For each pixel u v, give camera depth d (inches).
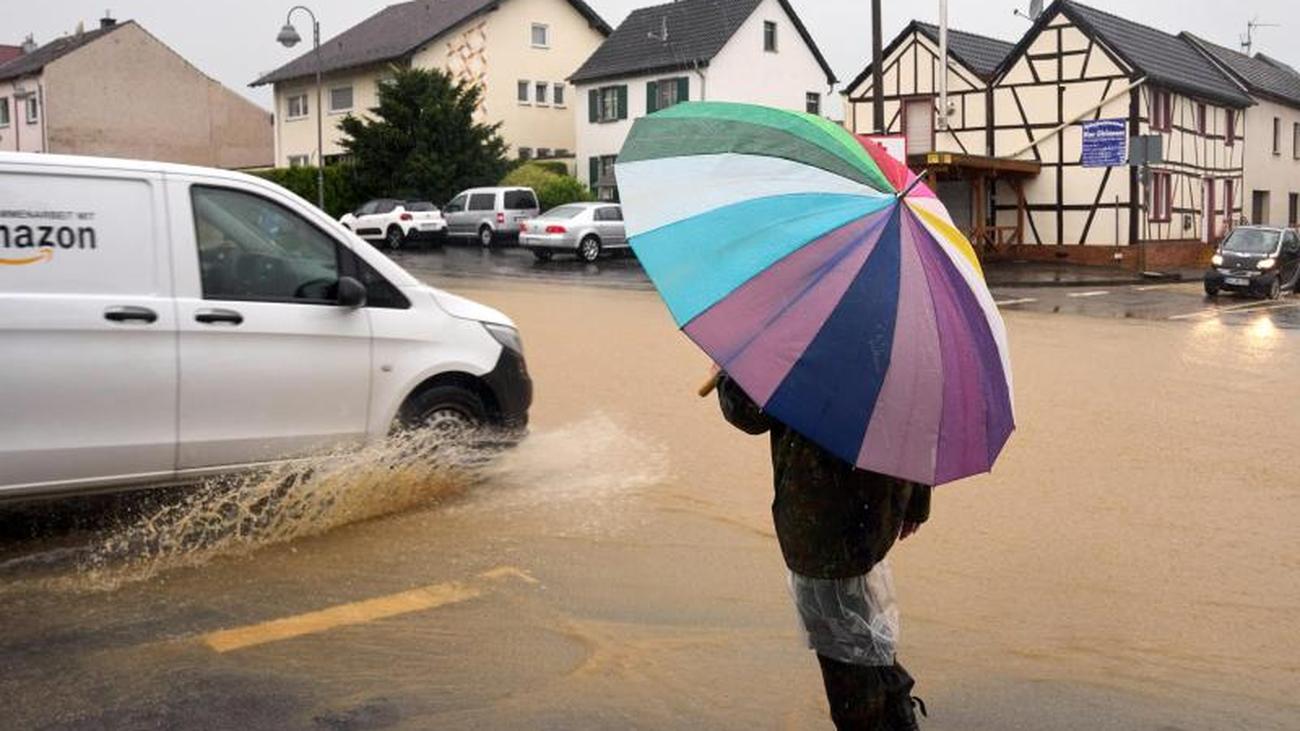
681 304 115.0
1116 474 325.4
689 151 128.7
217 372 246.4
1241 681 186.4
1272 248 1029.8
